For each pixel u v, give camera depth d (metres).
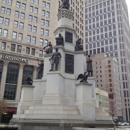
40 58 64.50
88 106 18.23
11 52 58.81
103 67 132.38
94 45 162.00
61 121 16.12
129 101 135.25
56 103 19.16
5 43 59.25
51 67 22.25
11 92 57.44
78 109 18.38
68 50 24.92
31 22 66.81
